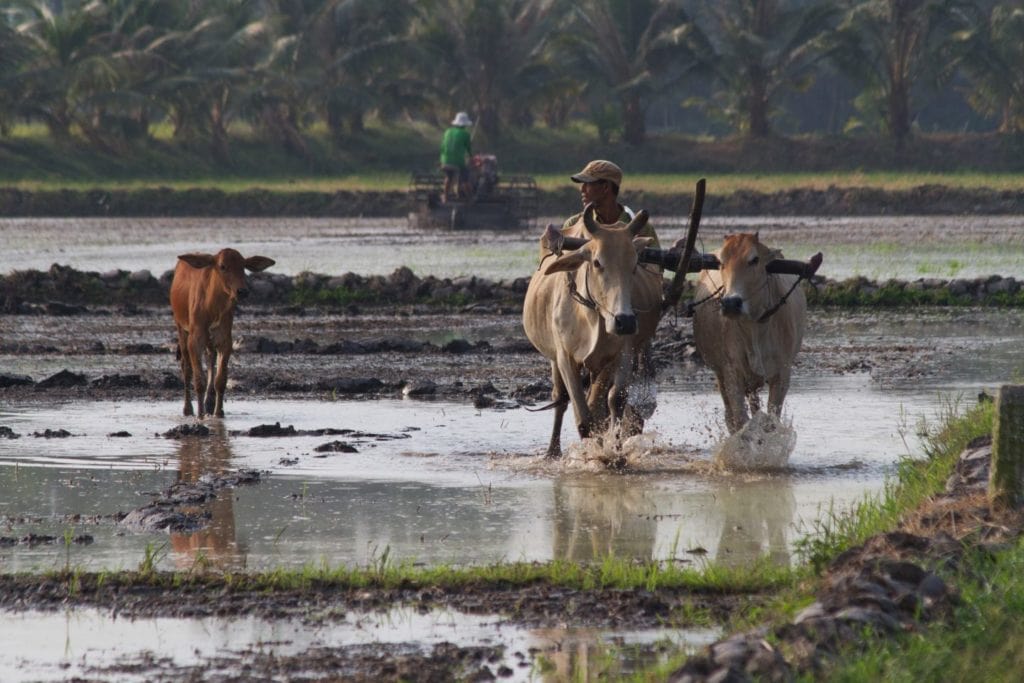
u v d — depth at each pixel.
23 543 23.62
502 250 99.88
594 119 190.88
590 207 29.52
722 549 22.88
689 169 182.50
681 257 28.64
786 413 36.88
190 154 175.62
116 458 31.52
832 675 14.76
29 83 163.62
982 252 95.00
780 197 150.25
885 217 143.88
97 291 67.50
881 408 37.62
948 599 16.95
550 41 184.12
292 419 37.19
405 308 66.94
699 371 46.47
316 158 181.00
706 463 30.36
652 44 180.50
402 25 180.62
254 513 25.80
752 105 188.75
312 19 176.75
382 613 19.47
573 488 27.92
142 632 18.78
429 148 188.75
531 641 18.19
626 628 18.64
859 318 62.91
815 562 20.20
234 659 17.61
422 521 25.11
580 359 29.12
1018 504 21.56
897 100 184.12
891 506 23.28
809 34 181.75
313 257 93.25
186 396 38.34
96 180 163.25
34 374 46.72
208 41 174.12
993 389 40.69
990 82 176.62
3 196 149.62
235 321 62.28
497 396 41.31
